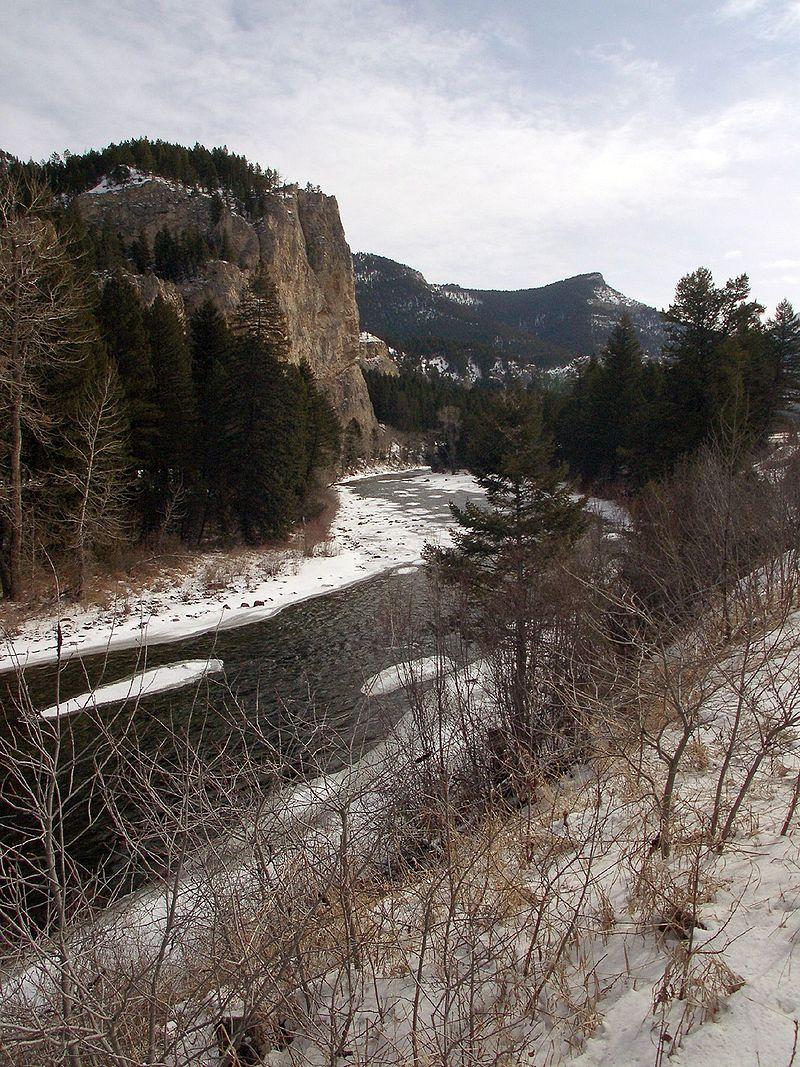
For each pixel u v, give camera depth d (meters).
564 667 7.11
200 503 27.69
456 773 6.02
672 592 6.99
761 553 7.79
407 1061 2.51
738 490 10.47
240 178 85.56
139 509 25.86
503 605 10.73
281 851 3.21
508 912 3.12
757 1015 2.15
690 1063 2.03
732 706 4.59
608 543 15.03
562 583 10.38
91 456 16.97
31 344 17.61
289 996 2.80
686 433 25.77
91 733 10.96
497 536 16.06
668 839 3.37
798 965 2.33
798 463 13.48
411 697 7.16
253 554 27.86
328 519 36.69
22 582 18.02
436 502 49.69
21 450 18.66
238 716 11.91
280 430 29.12
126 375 24.11
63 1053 2.27
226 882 3.05
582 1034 2.41
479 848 3.60
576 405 50.00
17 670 2.62
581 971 2.77
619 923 2.94
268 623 19.06
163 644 16.86
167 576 22.97
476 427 17.84
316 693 13.10
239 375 28.03
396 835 3.86
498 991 2.82
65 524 18.44
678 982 2.41
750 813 3.54
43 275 17.59
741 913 2.73
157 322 26.52
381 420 104.44
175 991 2.92
